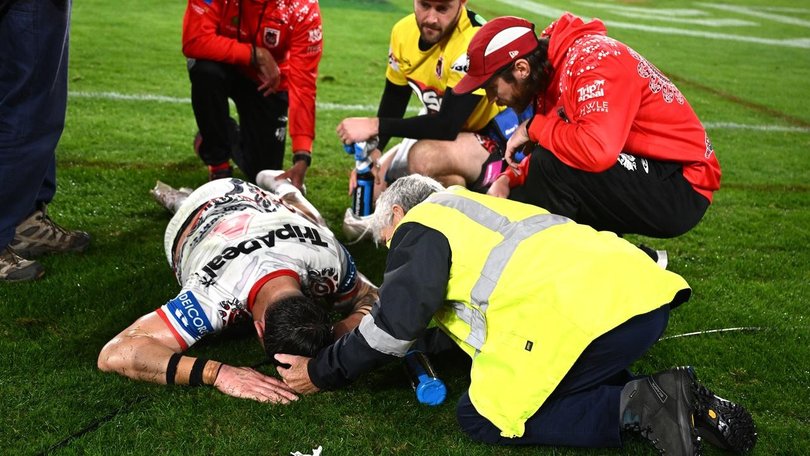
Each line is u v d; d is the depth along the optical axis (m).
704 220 4.93
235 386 2.69
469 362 3.02
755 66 11.74
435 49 3.98
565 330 2.33
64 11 3.32
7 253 3.44
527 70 3.07
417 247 2.45
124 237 4.00
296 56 4.27
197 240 3.07
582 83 2.95
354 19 12.48
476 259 2.44
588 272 2.37
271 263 2.85
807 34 15.80
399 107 4.37
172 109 6.61
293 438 2.50
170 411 2.58
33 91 3.32
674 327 3.40
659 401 2.32
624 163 3.10
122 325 3.15
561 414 2.46
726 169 6.20
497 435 2.50
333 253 3.06
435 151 4.06
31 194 3.46
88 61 8.06
